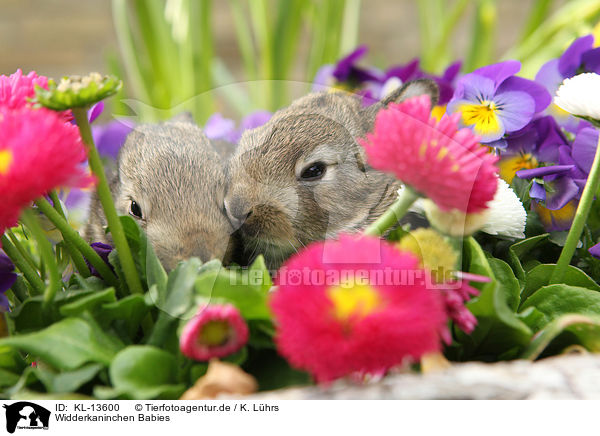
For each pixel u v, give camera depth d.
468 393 0.30
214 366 0.32
